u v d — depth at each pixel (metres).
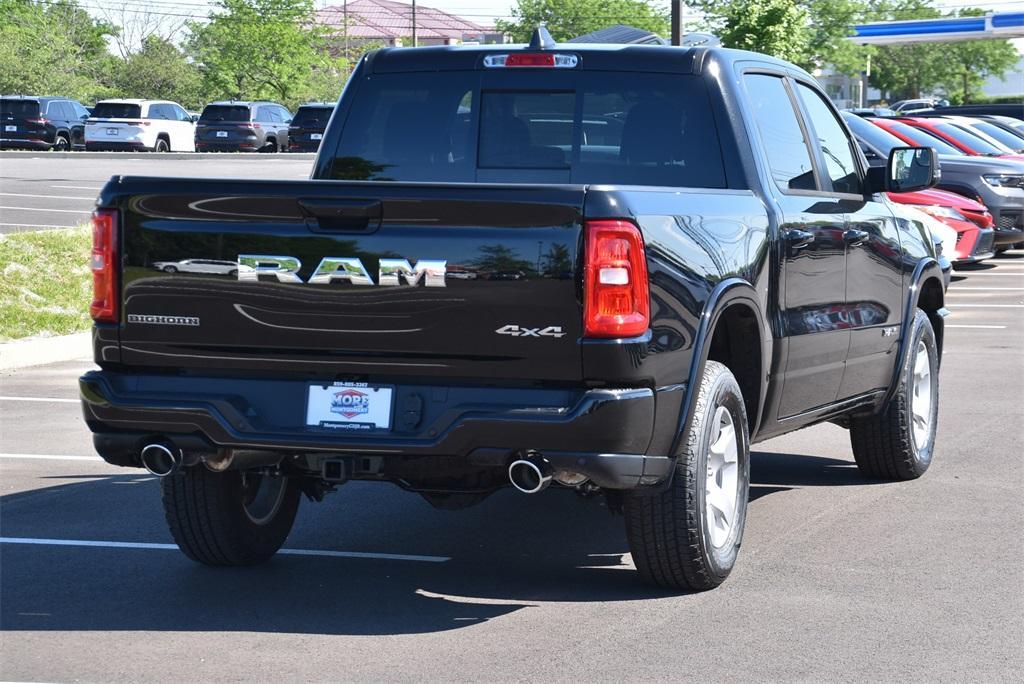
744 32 35.06
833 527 7.38
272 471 6.18
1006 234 22.48
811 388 7.22
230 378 5.78
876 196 8.25
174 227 5.73
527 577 6.48
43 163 42.12
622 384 5.43
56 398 12.02
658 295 5.52
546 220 5.35
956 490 8.28
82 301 16.88
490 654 5.34
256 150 52.34
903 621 5.72
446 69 7.33
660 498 5.89
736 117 6.84
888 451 8.35
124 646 5.46
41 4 96.00
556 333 5.37
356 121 7.46
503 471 5.89
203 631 5.66
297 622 5.78
